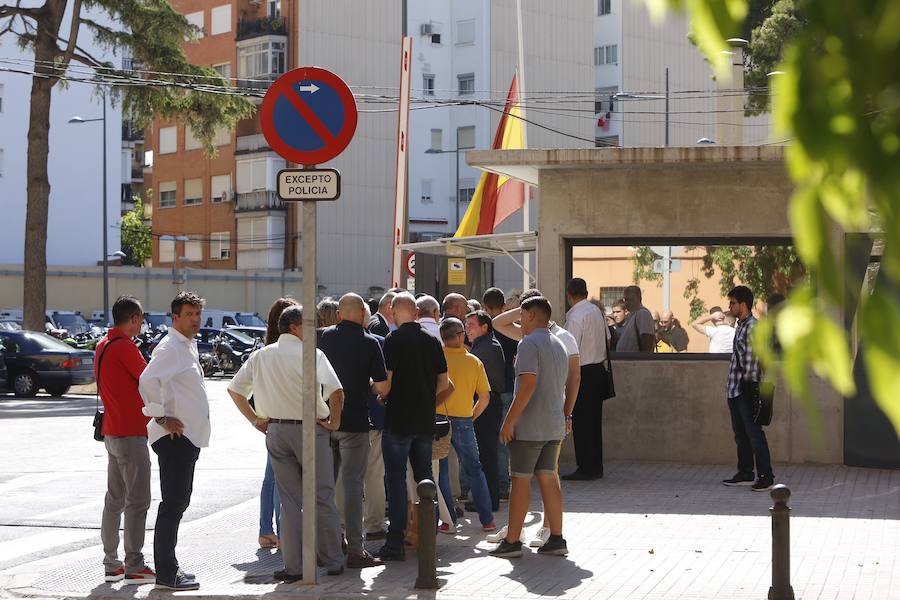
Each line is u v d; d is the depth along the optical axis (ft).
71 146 253.44
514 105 79.36
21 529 38.83
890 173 4.53
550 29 254.27
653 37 265.34
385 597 27.71
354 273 237.86
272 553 34.35
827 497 41.57
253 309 234.99
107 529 30.78
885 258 4.59
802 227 4.75
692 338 50.08
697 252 49.96
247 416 30.50
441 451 34.94
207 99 128.26
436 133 250.78
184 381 28.73
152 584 30.04
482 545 34.35
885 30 4.51
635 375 50.34
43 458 59.11
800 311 4.77
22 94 242.58
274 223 239.71
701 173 49.60
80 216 254.88
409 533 34.65
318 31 237.04
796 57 4.78
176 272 228.02
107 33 127.95
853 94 4.61
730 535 35.12
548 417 31.99
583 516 38.63
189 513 41.55
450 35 251.39
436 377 32.73
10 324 172.45
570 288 46.42
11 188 242.78
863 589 27.99
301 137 28.14
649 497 41.98
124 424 29.58
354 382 31.50
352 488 31.78
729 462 49.60
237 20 244.01
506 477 42.14
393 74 244.22
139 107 127.95
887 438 47.65
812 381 48.80
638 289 50.37
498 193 75.66
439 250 72.23
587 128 259.39
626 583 29.04
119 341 29.71
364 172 239.09
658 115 264.93
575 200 50.19
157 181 260.83
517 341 41.78
